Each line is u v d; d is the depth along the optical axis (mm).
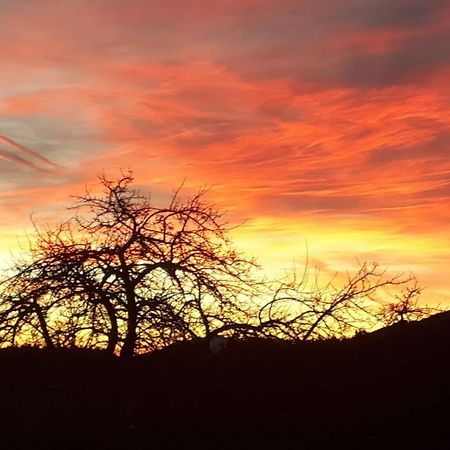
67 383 20516
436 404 19672
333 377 21562
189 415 19906
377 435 17891
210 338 20516
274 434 18484
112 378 20516
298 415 19750
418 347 23016
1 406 19719
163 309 19891
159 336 20047
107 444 18188
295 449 17281
